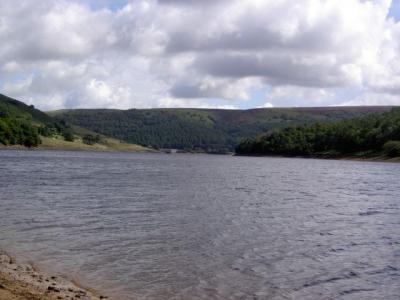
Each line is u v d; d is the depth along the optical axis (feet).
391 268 73.56
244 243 89.10
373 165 521.24
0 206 129.80
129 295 57.93
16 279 60.85
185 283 62.95
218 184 238.68
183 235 95.25
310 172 370.32
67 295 55.47
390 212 139.95
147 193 182.09
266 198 172.35
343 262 76.74
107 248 81.92
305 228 108.17
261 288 61.93
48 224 103.65
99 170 345.92
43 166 362.33
